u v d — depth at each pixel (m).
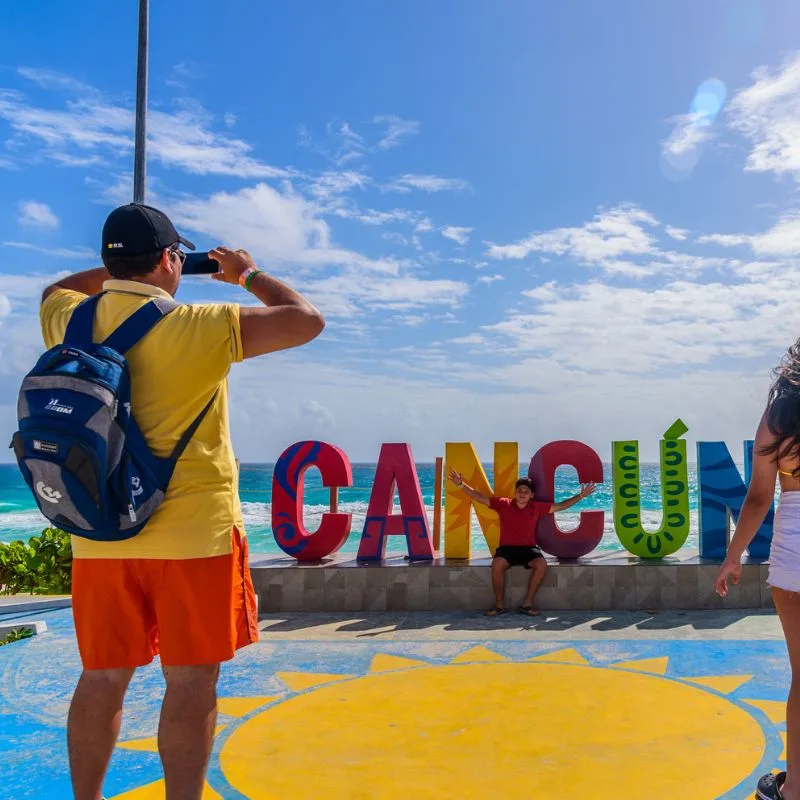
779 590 3.02
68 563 9.92
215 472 2.65
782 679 5.68
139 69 8.49
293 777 4.07
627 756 4.27
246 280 2.88
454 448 9.29
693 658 6.33
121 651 2.65
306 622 8.11
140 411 2.55
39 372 2.39
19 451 2.34
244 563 2.74
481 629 7.65
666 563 8.71
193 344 2.60
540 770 4.11
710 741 4.46
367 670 6.13
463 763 4.23
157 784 4.02
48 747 4.63
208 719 2.61
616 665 6.14
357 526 24.02
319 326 2.74
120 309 2.68
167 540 2.54
